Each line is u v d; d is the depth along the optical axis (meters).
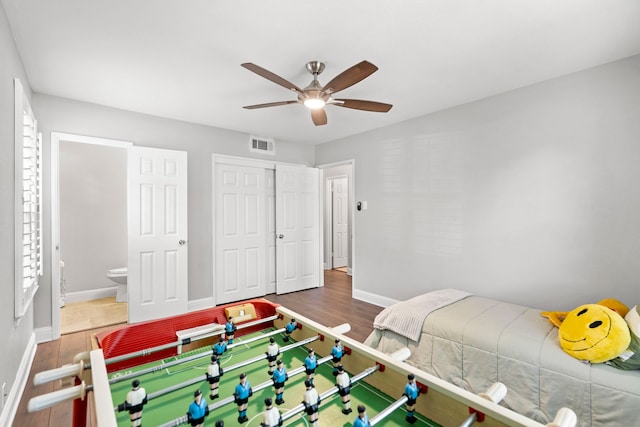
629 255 2.16
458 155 3.16
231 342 1.46
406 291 3.67
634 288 2.14
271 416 0.77
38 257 2.66
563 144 2.47
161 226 3.44
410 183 3.62
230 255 4.14
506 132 2.80
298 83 2.65
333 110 3.33
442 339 2.09
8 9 1.68
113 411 0.77
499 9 1.70
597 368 1.54
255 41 2.02
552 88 2.53
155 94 2.89
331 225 6.77
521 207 2.70
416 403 0.96
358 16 1.77
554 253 2.51
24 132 2.24
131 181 3.28
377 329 2.45
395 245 3.79
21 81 2.22
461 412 0.85
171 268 3.49
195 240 3.81
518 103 2.73
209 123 3.83
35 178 2.43
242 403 0.90
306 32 1.92
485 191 2.95
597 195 2.30
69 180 4.23
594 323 1.61
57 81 2.61
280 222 4.62
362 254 4.23
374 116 3.53
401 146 3.72
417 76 2.52
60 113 2.96
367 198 4.16
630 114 2.17
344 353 1.22
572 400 1.57
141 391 0.87
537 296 2.60
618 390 1.44
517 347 1.78
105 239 4.50
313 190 5.04
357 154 4.32
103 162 4.50
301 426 0.91
